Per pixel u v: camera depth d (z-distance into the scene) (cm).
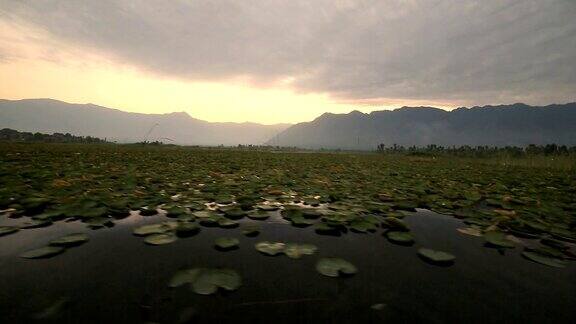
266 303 183
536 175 1100
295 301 187
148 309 172
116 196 446
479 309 185
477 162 2211
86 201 396
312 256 260
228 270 220
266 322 163
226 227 332
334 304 185
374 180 775
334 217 366
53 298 181
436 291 206
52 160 1020
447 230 352
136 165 967
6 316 161
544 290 213
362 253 271
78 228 314
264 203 457
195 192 523
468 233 334
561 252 286
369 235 322
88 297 183
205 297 186
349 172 998
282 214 384
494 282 223
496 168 1484
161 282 205
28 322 157
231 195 502
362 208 432
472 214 423
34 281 201
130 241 281
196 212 384
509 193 625
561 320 176
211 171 866
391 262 253
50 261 233
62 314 164
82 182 563
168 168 913
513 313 182
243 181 675
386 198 525
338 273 222
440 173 1055
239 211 395
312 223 358
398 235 318
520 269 247
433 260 256
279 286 205
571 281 228
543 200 556
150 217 363
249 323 162
